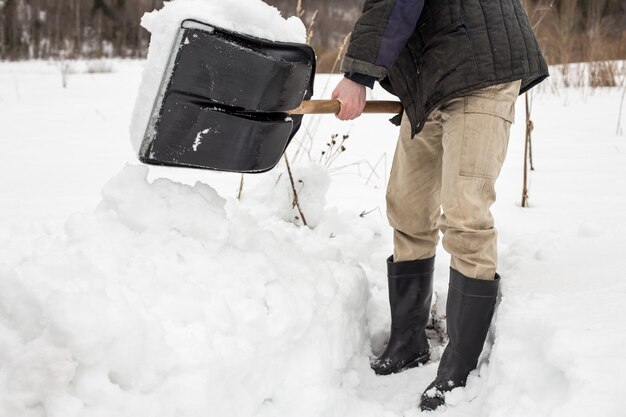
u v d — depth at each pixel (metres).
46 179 4.04
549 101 8.21
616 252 2.43
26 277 1.56
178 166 1.78
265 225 2.67
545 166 4.70
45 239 1.77
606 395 1.52
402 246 2.26
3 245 1.81
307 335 1.92
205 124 1.72
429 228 2.26
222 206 2.00
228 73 1.68
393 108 2.19
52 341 1.46
